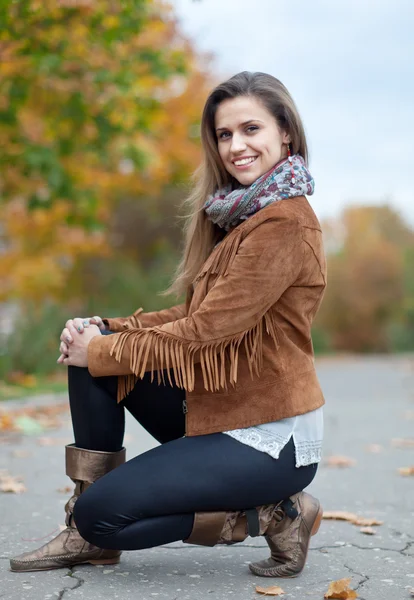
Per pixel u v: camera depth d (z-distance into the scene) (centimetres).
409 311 3631
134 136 870
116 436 258
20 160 803
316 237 247
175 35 1290
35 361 1164
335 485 432
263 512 246
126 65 777
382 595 240
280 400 241
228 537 245
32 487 411
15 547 291
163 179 1445
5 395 891
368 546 301
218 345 239
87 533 240
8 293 1578
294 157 254
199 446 240
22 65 753
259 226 242
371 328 3612
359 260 3631
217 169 270
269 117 255
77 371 254
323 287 252
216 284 242
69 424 686
